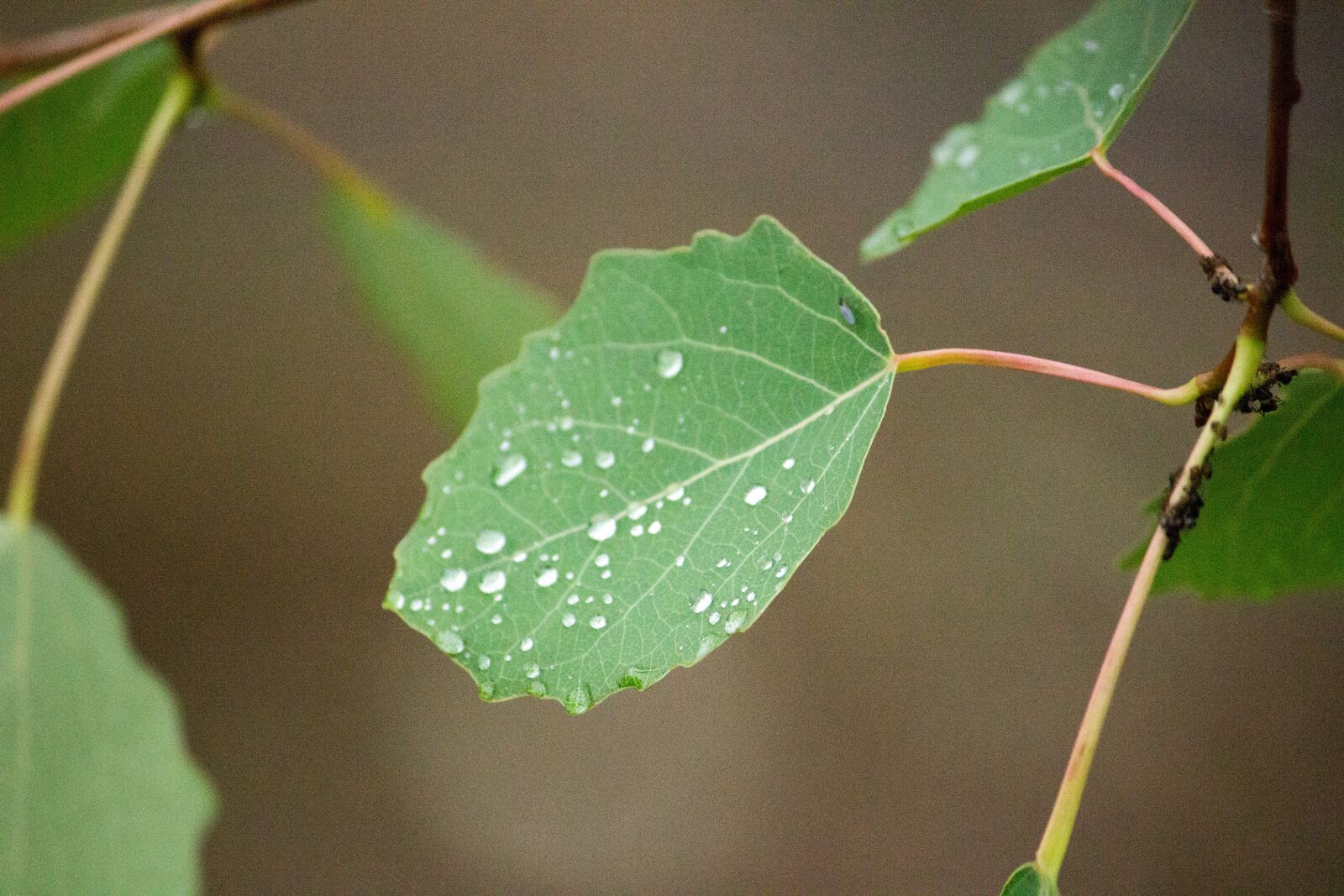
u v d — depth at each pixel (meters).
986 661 1.05
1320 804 0.95
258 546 1.16
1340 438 0.47
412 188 1.17
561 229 1.16
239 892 0.99
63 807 0.47
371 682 1.11
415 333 0.58
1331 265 0.95
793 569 0.44
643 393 0.45
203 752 1.05
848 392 0.45
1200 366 1.09
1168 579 0.48
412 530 0.44
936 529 1.11
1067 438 1.12
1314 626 1.05
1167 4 0.47
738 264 0.45
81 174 0.54
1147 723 1.00
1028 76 0.49
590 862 0.99
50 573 0.48
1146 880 0.92
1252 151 1.09
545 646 0.44
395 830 1.02
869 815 1.00
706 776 1.04
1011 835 0.97
